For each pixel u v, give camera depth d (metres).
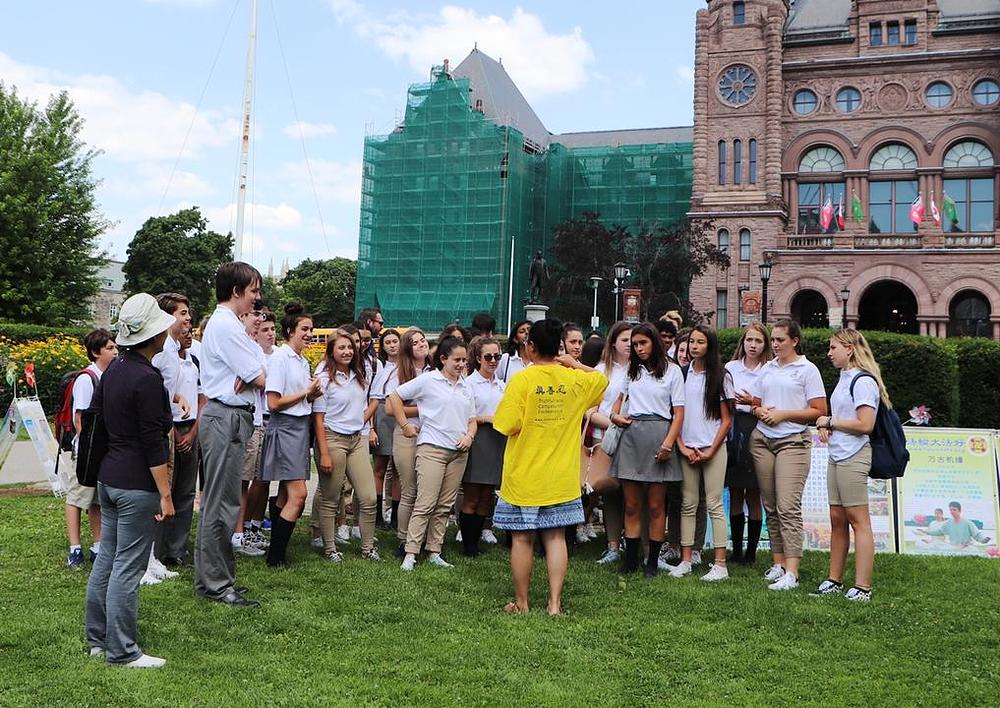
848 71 53.66
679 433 8.89
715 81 54.41
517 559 7.44
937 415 12.77
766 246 52.31
